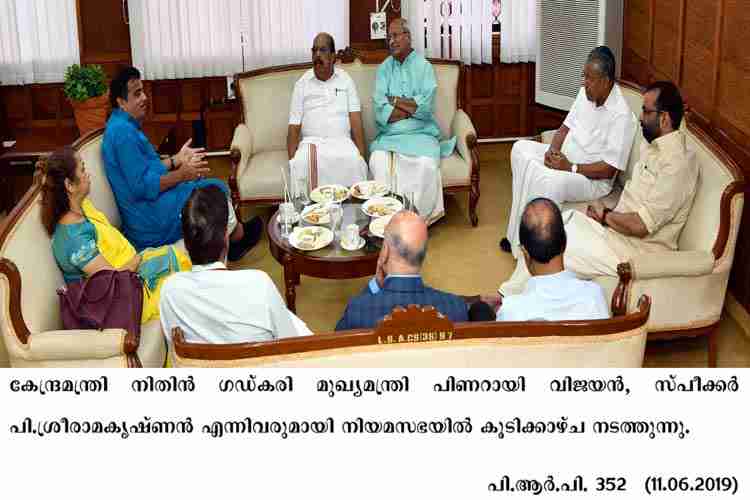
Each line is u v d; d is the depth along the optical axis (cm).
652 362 420
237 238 524
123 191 471
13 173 664
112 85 475
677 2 502
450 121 605
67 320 367
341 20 668
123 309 368
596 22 607
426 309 267
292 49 673
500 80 711
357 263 437
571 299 294
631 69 598
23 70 660
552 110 680
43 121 688
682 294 396
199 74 677
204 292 297
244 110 601
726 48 439
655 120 412
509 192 640
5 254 343
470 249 546
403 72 581
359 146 590
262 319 298
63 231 383
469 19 683
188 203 303
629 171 503
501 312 301
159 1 655
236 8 663
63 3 654
